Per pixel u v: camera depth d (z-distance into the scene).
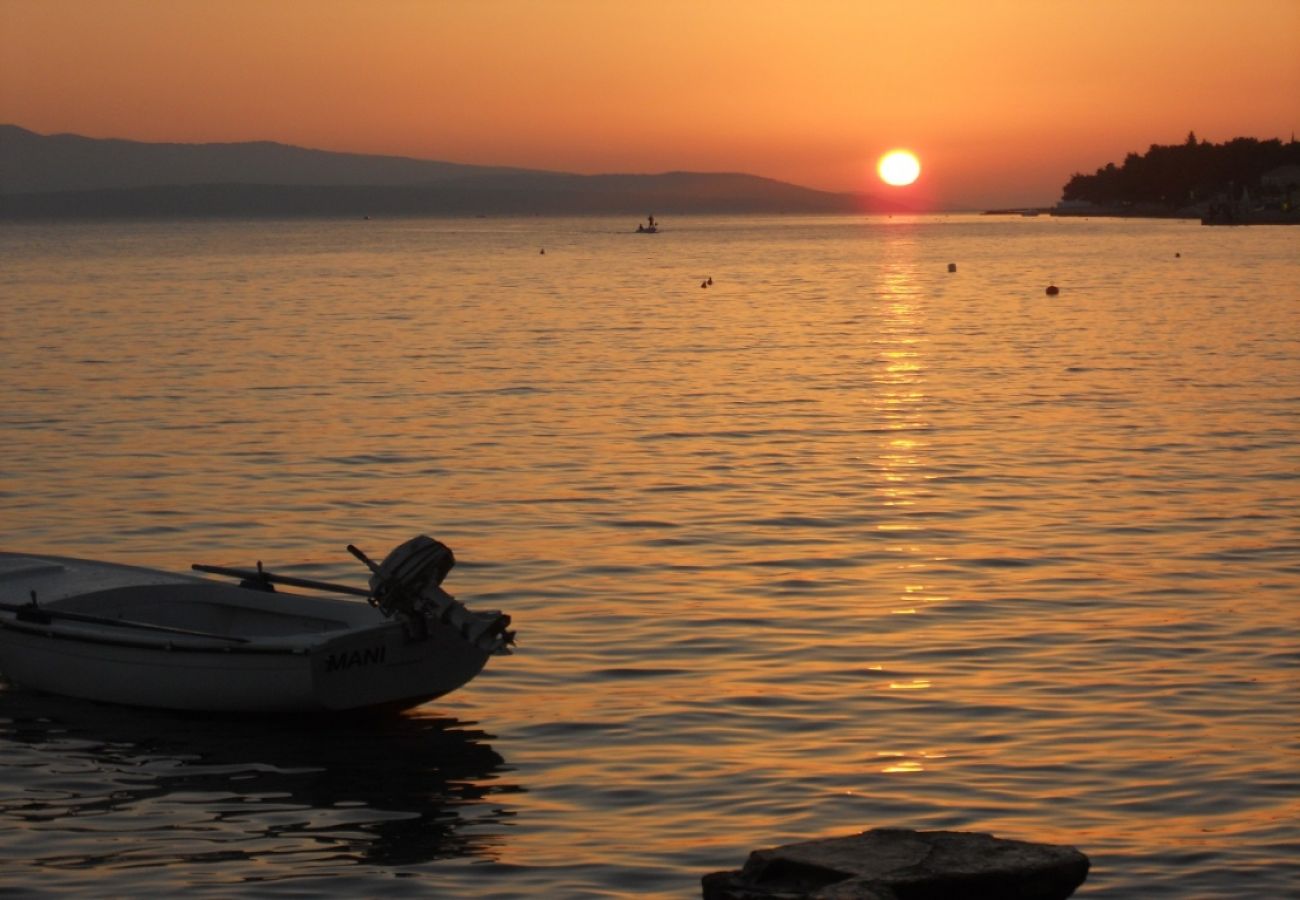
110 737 16.02
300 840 13.08
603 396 42.44
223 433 35.62
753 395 42.66
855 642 18.53
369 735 15.86
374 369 49.41
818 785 13.91
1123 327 65.06
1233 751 14.62
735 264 143.75
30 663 17.64
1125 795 13.56
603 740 15.30
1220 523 25.33
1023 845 9.74
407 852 12.73
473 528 25.31
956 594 20.81
